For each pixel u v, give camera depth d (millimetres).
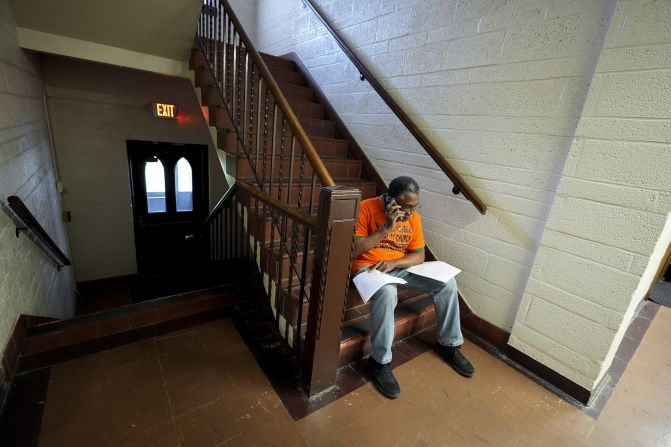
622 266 1354
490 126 1812
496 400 1506
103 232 3730
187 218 4293
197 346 1656
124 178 3709
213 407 1315
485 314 1970
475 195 1866
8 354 1359
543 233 1585
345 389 1479
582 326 1500
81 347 1558
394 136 2412
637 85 1237
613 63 1286
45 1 1983
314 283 1290
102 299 3715
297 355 1523
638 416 1470
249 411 1314
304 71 3234
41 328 1628
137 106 3584
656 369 1821
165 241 4215
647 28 1195
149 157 3854
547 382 1645
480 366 1736
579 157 1423
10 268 1498
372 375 1548
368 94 2578
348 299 1821
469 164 1945
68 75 3154
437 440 1277
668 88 1170
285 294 1597
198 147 4109
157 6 2164
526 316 1704
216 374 1487
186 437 1180
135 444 1137
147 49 2564
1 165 1529
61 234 3072
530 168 1666
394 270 1718
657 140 1215
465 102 1919
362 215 1660
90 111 3355
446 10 1956
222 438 1189
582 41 1426
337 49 2818
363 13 2521
